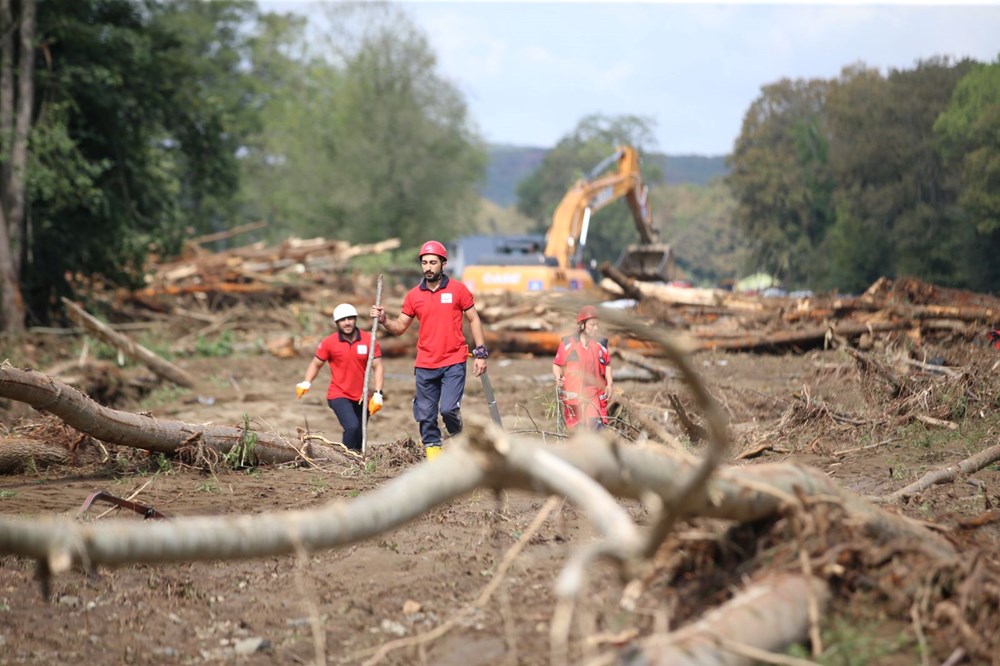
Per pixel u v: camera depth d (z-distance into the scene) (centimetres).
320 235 10775
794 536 627
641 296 3772
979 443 1476
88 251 4384
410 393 2994
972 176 7181
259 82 12138
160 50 4531
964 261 7544
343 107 11019
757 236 11038
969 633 573
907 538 665
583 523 1024
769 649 537
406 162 10594
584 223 5100
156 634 741
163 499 1222
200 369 3581
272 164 11838
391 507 514
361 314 4566
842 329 3194
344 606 784
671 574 650
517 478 534
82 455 1504
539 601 758
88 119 4381
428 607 770
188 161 4838
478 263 4703
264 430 1644
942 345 2989
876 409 1742
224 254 5941
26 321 4266
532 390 2797
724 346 3350
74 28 4056
